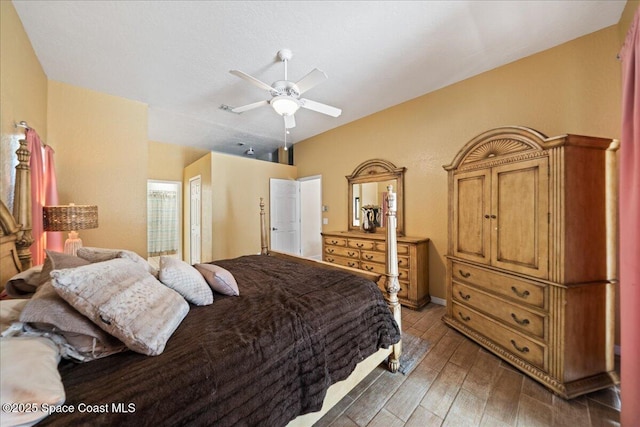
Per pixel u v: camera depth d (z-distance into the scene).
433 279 3.23
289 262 2.50
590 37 2.10
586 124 2.13
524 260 1.81
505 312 1.94
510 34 2.13
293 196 5.39
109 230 3.13
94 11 1.84
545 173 1.68
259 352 1.03
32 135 2.06
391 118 3.67
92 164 3.01
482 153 2.18
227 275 1.70
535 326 1.73
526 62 2.45
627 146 1.35
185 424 0.78
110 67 2.55
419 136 3.34
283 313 1.30
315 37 2.14
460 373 1.82
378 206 3.87
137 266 1.28
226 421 0.88
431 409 1.51
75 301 0.88
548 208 1.66
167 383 0.81
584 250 1.62
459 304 2.40
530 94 2.42
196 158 5.90
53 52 2.31
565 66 2.23
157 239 6.29
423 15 1.91
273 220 5.08
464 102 2.89
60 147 2.80
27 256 1.76
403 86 3.05
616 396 1.58
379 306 1.69
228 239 4.46
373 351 1.57
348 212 4.34
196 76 2.73
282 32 2.07
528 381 1.73
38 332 0.87
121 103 3.20
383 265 3.31
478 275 2.19
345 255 3.81
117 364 0.88
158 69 2.59
